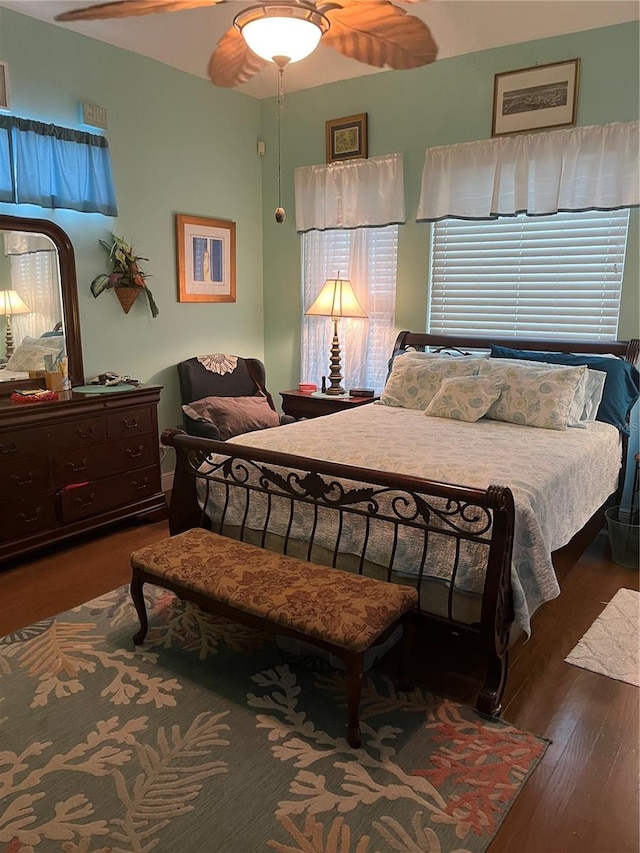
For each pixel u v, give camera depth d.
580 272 3.81
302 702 2.17
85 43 3.67
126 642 2.54
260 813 1.69
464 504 2.08
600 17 3.40
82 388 3.72
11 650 2.47
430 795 1.76
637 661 2.43
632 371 3.56
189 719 2.07
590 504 2.98
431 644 2.55
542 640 2.58
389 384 3.94
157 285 4.32
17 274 3.50
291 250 4.97
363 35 2.27
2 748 1.93
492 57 3.86
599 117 3.59
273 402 4.93
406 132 4.25
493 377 3.47
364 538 2.34
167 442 2.76
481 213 3.96
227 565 2.27
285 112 4.77
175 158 4.31
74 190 3.64
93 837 1.62
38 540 3.29
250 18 2.06
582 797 1.76
